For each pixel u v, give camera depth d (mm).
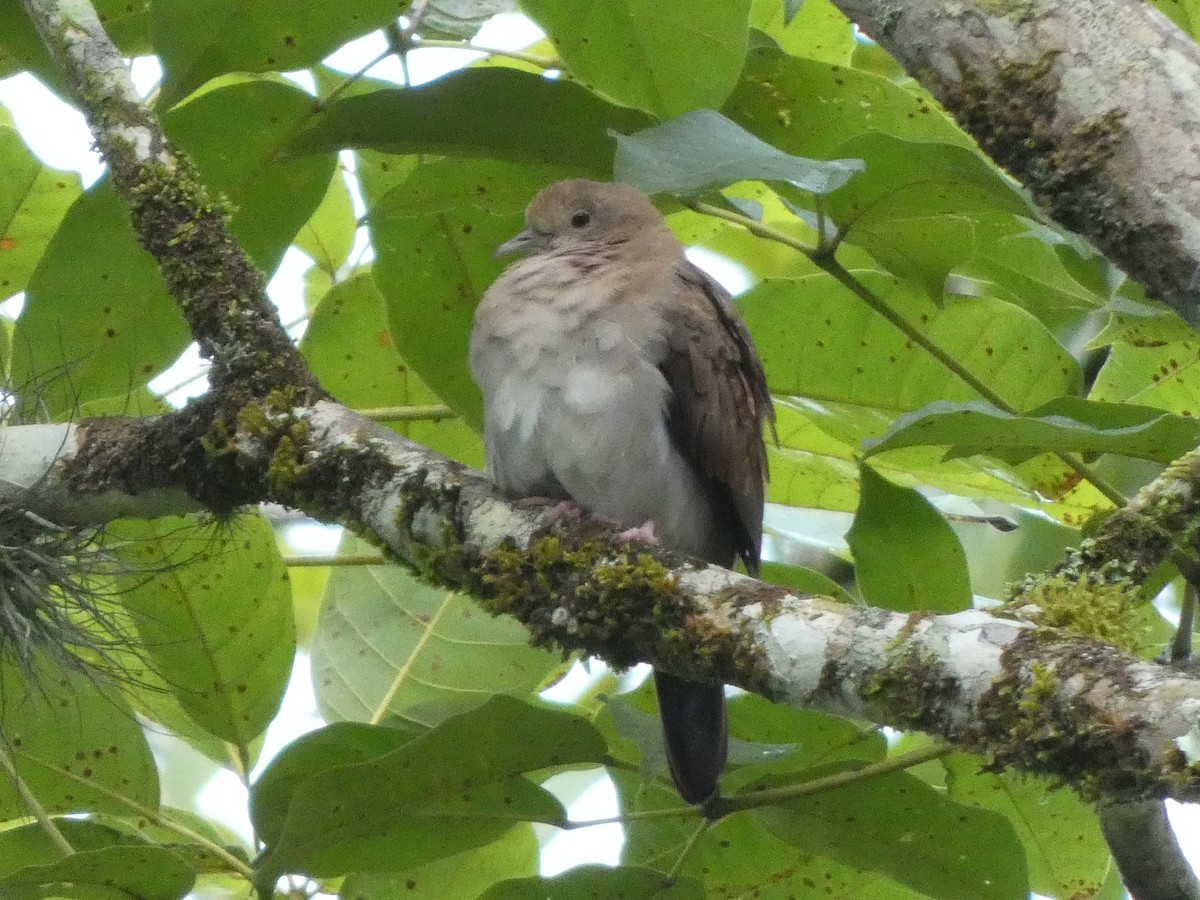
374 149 7539
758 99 7902
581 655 6004
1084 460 7098
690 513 7879
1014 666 4672
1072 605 5262
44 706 7293
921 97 8539
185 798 11352
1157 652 7672
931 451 8531
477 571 6145
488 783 6566
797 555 10188
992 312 8219
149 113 7031
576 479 7582
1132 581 5969
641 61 7309
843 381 8477
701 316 7723
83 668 6914
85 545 6914
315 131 7371
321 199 7781
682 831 7871
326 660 8492
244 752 7438
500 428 7621
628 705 7027
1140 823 6848
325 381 8750
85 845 7059
